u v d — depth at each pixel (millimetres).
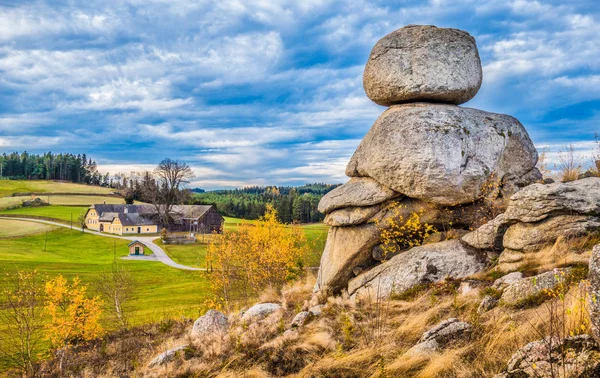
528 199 11141
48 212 115000
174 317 28859
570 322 6723
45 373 21547
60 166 197375
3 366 23891
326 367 8930
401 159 13602
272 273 31250
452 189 13297
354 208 15148
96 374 17844
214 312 15656
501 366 6930
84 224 98688
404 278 12734
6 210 115688
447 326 8562
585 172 14055
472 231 13336
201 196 167000
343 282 15430
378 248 14984
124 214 94625
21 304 27938
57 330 25578
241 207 126562
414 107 14547
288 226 36625
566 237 10438
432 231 14812
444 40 14625
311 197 112125
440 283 12086
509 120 14633
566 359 5508
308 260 34500
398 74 14750
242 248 32969
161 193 94500
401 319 10477
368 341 9562
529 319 7953
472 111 14461
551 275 8930
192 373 11211
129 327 27578
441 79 14438
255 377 9664
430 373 7535
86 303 26422
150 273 55250
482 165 13602
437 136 13336
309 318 12352
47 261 61281
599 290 5465
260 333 12219
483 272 11859
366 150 14898
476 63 14984
